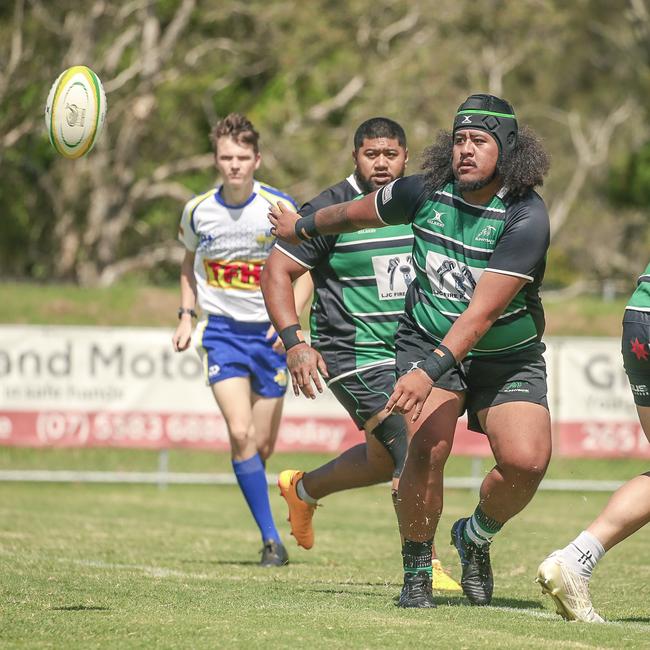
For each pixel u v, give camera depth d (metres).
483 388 17.44
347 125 91.44
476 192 16.44
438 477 17.08
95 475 47.34
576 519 38.56
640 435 47.25
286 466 53.91
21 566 22.75
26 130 88.81
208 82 95.81
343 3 91.81
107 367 46.53
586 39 138.12
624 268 143.50
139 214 106.88
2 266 106.81
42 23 86.44
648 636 15.11
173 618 16.06
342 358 22.27
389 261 21.92
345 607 17.48
